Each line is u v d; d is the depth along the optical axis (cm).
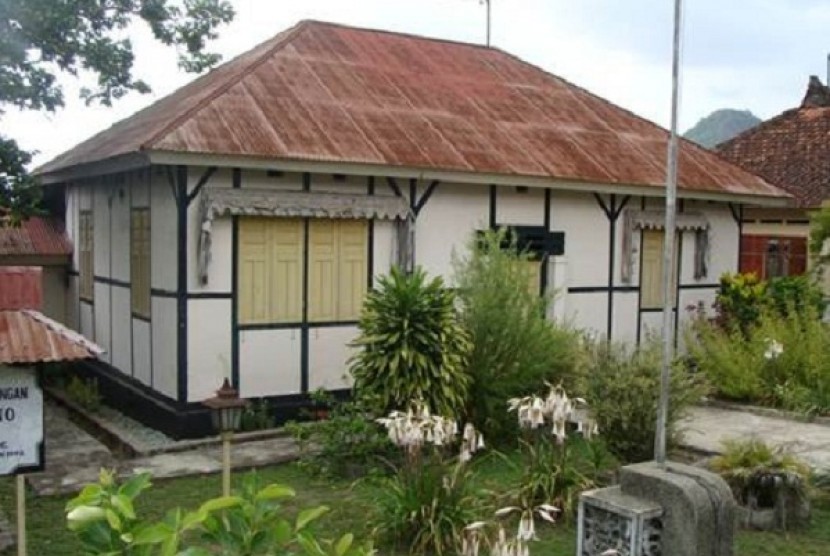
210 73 1369
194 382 998
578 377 931
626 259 1334
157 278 1055
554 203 1260
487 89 1445
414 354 895
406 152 1110
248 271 1029
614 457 826
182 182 984
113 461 907
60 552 651
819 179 1947
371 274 1110
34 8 857
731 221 1495
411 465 679
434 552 648
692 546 568
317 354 1079
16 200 935
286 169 1009
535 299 1020
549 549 661
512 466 838
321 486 817
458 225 1175
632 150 1402
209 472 859
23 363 532
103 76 943
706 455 918
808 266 1747
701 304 1422
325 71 1278
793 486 726
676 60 578
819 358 1194
